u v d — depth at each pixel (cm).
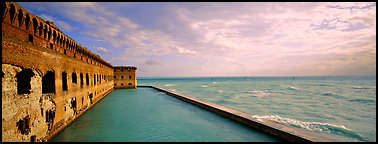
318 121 2091
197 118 1902
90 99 2347
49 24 1285
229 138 1341
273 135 1330
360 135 1591
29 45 991
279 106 3066
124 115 2038
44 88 1267
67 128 1504
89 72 2286
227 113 1897
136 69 5494
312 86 8150
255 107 2972
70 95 1586
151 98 3422
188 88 7744
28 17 970
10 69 834
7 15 809
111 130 1520
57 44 1336
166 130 1529
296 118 2228
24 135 934
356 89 6309
